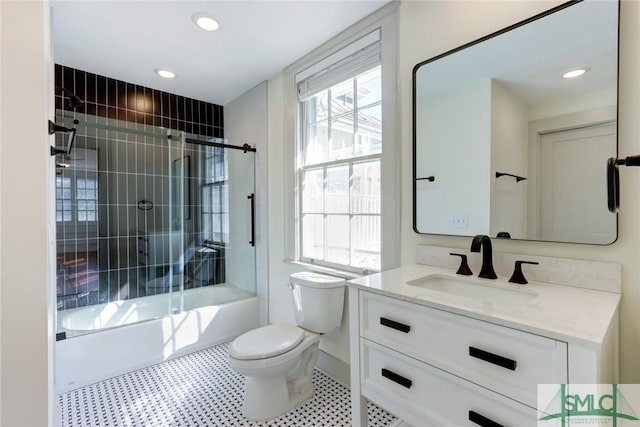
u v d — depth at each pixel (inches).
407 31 66.0
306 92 93.1
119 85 108.0
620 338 42.3
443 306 39.8
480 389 36.8
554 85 47.4
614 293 42.4
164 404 71.1
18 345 24.5
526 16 50.1
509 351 34.4
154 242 117.0
